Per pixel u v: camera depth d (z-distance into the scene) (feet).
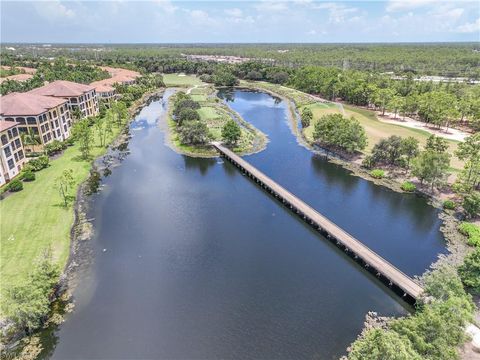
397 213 216.74
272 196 242.17
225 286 152.46
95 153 307.17
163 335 127.13
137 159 302.86
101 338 125.49
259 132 383.04
